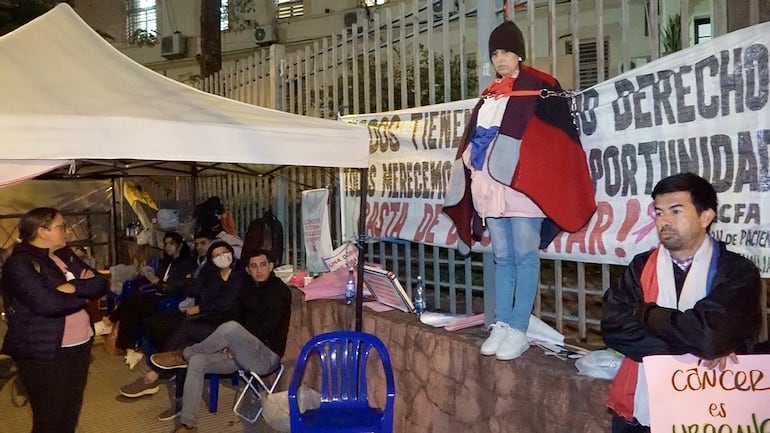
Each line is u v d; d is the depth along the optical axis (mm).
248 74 7680
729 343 2111
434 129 4641
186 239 8547
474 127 3652
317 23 14477
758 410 2160
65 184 10047
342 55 5824
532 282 3562
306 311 5793
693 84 3020
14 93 3748
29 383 3941
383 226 5180
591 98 3447
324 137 4258
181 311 6324
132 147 3561
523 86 3385
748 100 2826
